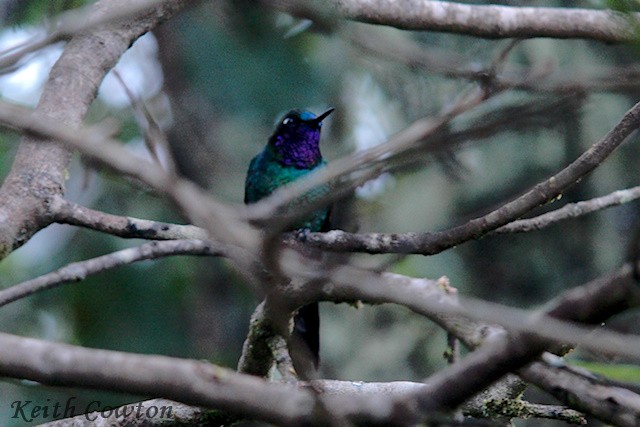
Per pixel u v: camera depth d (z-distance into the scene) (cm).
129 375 366
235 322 1505
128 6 570
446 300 444
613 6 445
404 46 691
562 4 980
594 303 351
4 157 892
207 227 418
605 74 482
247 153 1416
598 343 349
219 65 1185
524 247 1694
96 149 396
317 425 376
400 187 1499
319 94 1234
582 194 1537
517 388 629
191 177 1391
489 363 374
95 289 1316
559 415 633
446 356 625
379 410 387
